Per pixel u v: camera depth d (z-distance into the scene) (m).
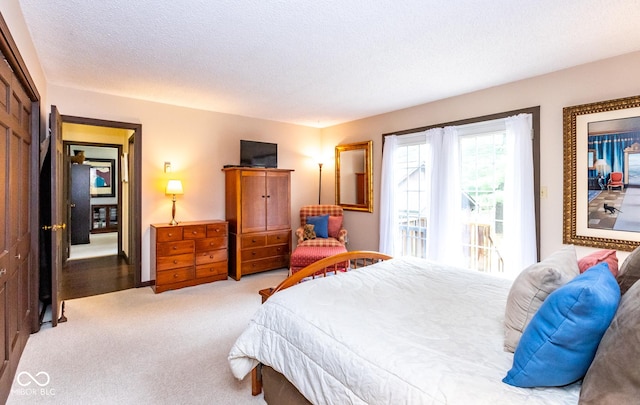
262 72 3.03
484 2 1.90
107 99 3.71
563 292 0.94
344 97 3.82
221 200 4.62
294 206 5.39
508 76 3.09
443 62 2.78
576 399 0.93
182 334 2.68
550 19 2.08
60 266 3.14
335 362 1.23
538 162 3.05
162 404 1.82
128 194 5.10
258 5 1.94
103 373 2.10
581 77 2.79
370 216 4.77
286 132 5.26
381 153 4.61
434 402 0.95
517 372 0.97
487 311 1.55
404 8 1.97
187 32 2.27
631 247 2.52
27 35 2.20
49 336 2.61
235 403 1.84
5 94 1.83
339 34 2.30
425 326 1.38
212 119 4.51
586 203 2.75
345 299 1.68
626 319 0.81
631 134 2.51
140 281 3.97
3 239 1.84
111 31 2.26
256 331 1.67
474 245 3.56
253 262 4.46
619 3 1.89
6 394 1.83
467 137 3.62
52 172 2.72
